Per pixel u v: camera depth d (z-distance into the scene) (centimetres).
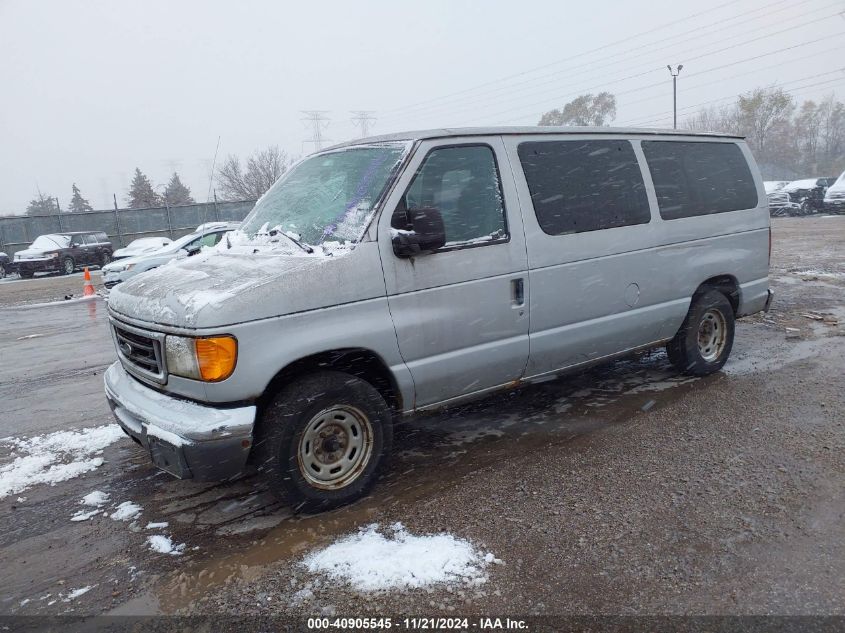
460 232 393
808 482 368
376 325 358
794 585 278
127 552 334
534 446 441
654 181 504
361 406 363
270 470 341
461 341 393
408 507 362
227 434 319
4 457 478
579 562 300
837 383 538
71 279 2247
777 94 6097
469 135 406
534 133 438
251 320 323
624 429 462
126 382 387
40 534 358
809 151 6681
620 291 475
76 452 479
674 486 370
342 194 393
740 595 273
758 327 756
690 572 289
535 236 422
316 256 355
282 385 353
